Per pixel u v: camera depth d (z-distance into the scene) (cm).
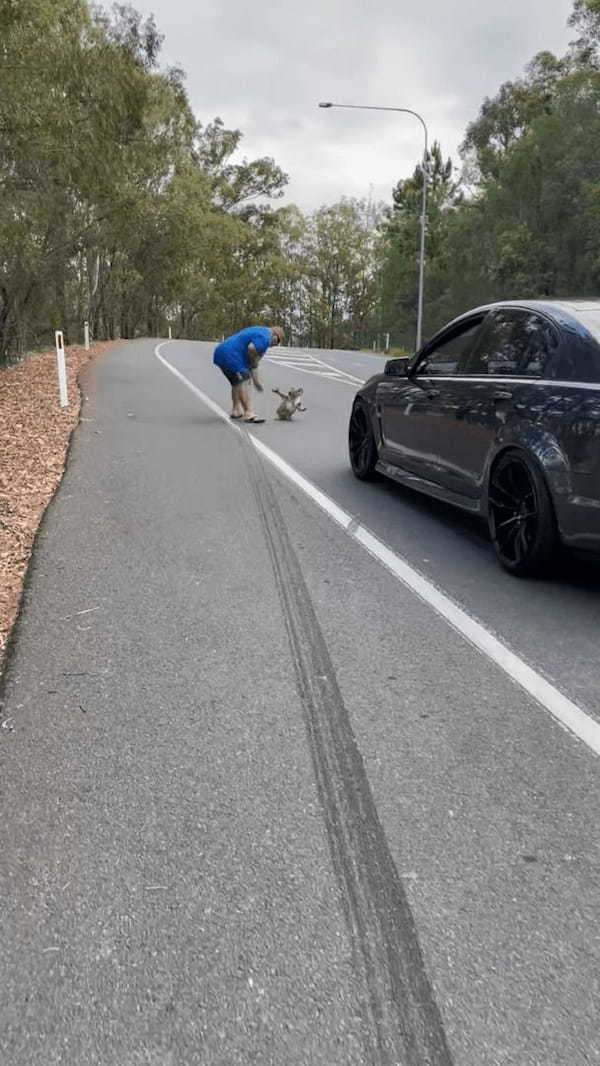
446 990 213
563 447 466
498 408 530
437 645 420
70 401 1374
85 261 3869
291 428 1123
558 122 4441
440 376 638
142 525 630
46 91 1525
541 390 495
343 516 664
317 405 1402
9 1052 194
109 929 232
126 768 309
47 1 1536
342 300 9631
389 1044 198
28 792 295
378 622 448
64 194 2080
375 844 269
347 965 221
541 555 494
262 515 664
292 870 257
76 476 798
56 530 613
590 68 4394
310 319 9744
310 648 414
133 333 5881
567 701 363
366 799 292
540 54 5550
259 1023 203
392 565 543
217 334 8675
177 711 351
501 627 443
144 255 4375
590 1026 203
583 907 243
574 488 459
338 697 364
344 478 808
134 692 367
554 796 295
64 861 260
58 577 512
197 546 579
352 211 9181
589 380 468
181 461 880
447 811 286
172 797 292
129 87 1912
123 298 5203
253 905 242
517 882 253
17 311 2425
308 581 511
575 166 4238
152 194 3816
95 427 1106
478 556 565
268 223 8162
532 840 272
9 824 277
